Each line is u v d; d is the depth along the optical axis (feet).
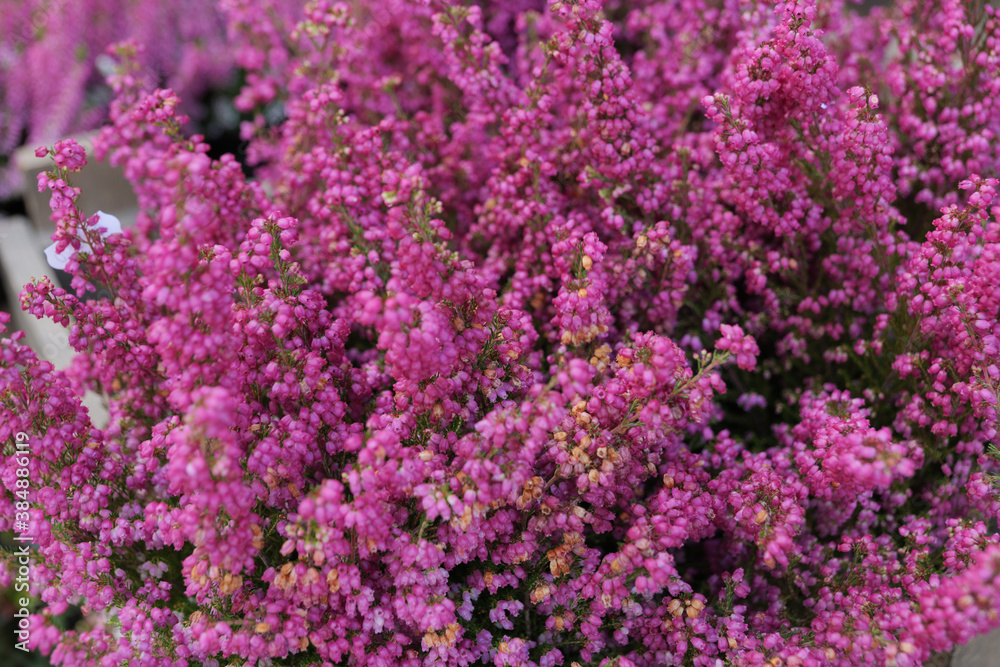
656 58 2.54
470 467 1.80
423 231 1.87
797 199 2.14
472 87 2.21
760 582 2.08
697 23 2.47
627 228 2.23
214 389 1.71
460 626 1.89
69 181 2.02
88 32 3.33
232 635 1.83
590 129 2.18
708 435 2.11
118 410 2.13
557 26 2.46
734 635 1.90
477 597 1.97
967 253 1.97
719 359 1.84
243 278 1.93
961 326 1.95
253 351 1.94
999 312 1.93
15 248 2.84
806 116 2.09
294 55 2.84
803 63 1.99
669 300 2.16
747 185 2.08
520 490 1.87
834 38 2.53
